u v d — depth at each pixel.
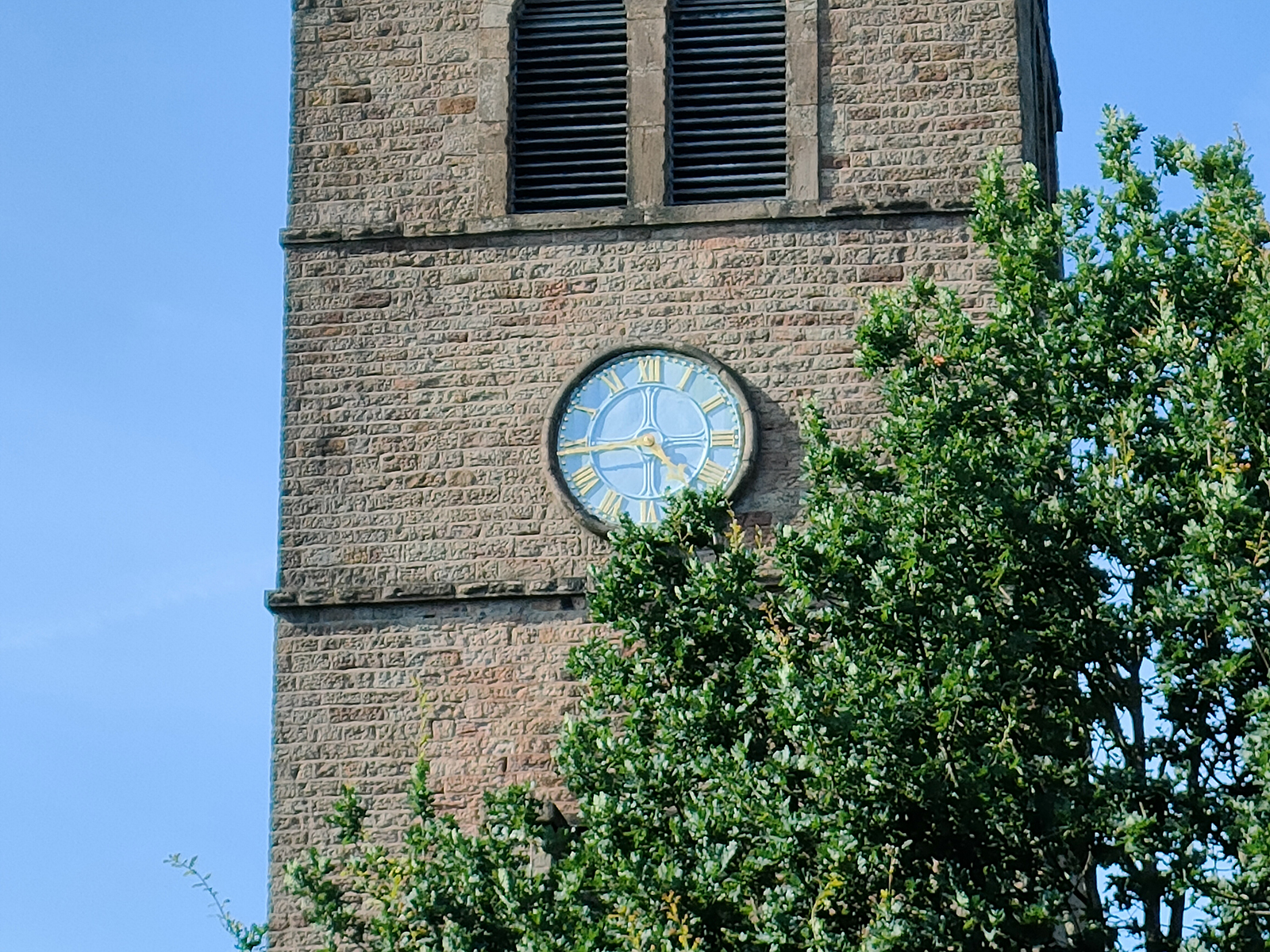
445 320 50.62
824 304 50.28
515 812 42.12
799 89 51.56
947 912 39.19
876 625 41.62
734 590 42.44
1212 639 40.97
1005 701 40.59
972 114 51.28
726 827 39.69
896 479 43.94
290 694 48.75
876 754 39.62
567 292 50.59
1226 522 40.53
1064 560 42.00
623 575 43.03
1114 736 41.50
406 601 49.03
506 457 49.81
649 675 42.31
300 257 51.19
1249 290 43.19
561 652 48.62
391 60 52.16
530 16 52.53
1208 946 38.56
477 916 40.38
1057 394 43.31
